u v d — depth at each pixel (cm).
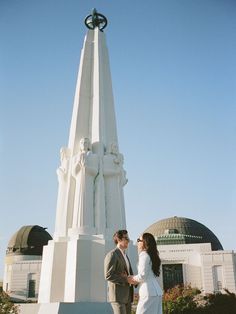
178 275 5688
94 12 2147
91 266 1353
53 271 1409
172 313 1577
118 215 1611
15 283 6081
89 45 2017
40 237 6925
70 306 1192
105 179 1666
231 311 1652
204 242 6231
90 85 1898
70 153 1736
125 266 820
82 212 1518
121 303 784
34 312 1243
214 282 5450
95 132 1738
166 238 6156
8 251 6800
